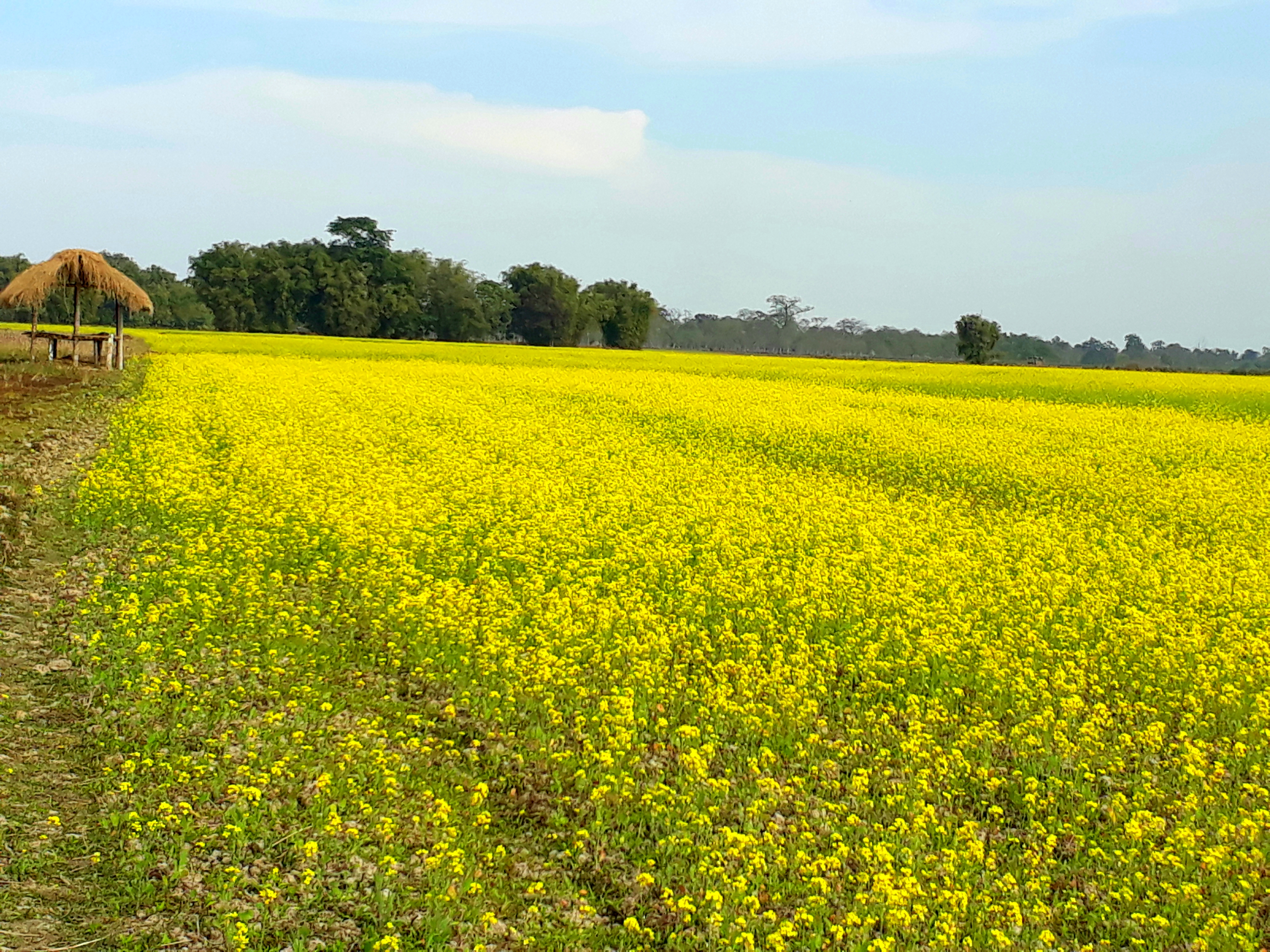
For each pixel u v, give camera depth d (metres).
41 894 6.13
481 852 7.11
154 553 12.83
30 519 13.84
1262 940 6.52
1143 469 22.84
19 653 9.55
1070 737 9.11
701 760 8.01
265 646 10.16
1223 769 8.59
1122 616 12.30
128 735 8.13
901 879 6.68
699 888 6.84
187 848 6.64
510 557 13.19
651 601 12.06
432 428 23.62
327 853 6.80
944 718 9.41
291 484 16.06
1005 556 14.79
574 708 9.26
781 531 15.49
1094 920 6.66
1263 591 13.27
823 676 10.23
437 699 9.49
